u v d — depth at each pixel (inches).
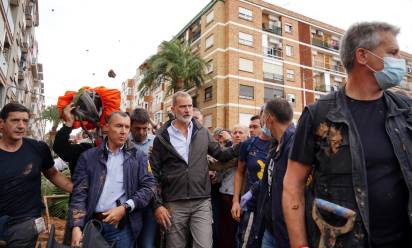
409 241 57.4
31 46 1136.8
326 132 62.4
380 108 61.9
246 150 147.1
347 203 57.2
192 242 145.9
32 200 117.4
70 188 128.1
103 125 128.5
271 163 109.0
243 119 947.3
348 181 57.9
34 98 1553.9
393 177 56.9
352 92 64.6
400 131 58.7
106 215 105.5
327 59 1216.8
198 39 1114.1
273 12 1093.8
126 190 115.2
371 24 62.6
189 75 935.7
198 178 143.8
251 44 1011.3
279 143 106.1
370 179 57.1
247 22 1018.1
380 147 57.9
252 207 123.0
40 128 1601.9
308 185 68.7
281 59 1075.3
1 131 116.7
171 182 142.6
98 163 115.3
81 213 106.5
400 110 60.9
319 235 60.7
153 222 139.9
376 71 60.7
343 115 61.4
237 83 958.4
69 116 124.2
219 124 930.7
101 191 113.0
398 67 59.6
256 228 110.6
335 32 1248.8
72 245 98.3
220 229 171.5
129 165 118.3
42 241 189.9
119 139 116.1
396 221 56.6
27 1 943.7
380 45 60.8
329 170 60.6
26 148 119.8
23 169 115.2
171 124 154.3
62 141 122.9
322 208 60.3
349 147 58.9
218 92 949.2
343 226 56.7
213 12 1031.6
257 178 138.8
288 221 65.6
